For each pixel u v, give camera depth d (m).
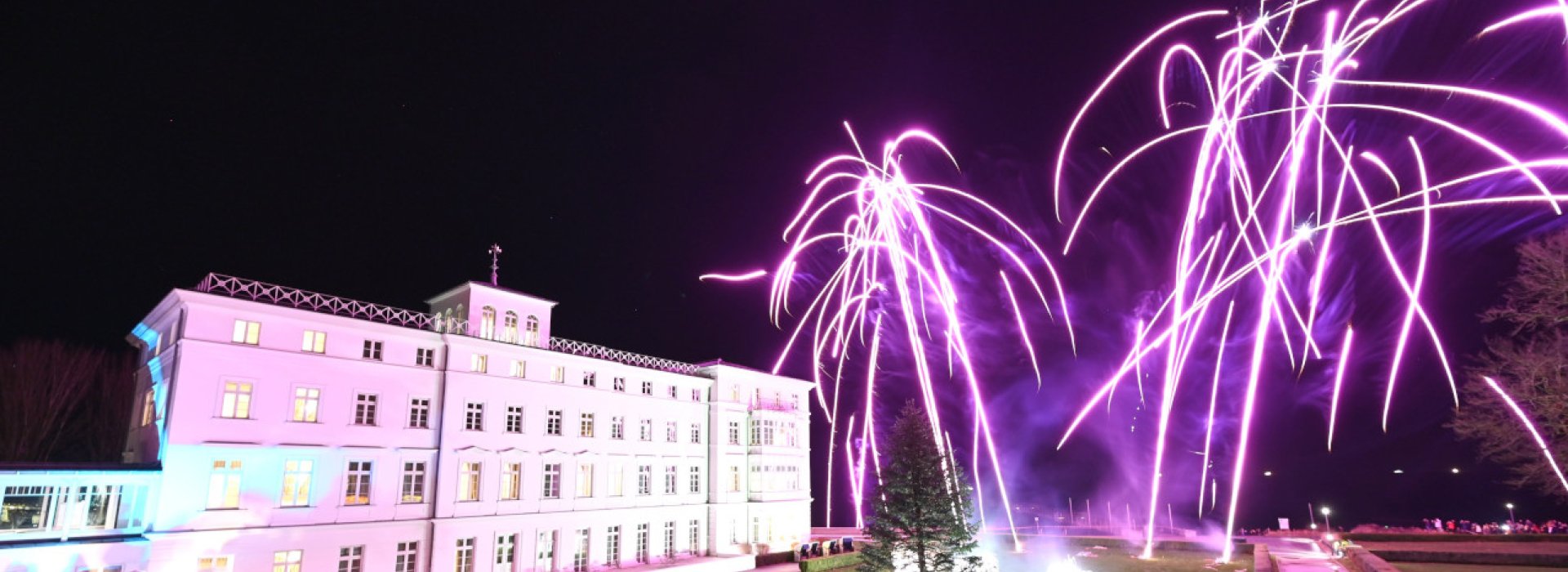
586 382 56.38
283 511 40.44
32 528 34.19
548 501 51.72
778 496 69.06
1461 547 51.28
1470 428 44.31
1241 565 53.88
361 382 44.72
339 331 44.56
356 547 43.03
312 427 42.25
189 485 37.72
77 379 61.44
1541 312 40.81
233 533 38.50
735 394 68.56
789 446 71.75
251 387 40.75
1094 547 66.12
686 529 61.62
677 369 65.38
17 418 57.38
